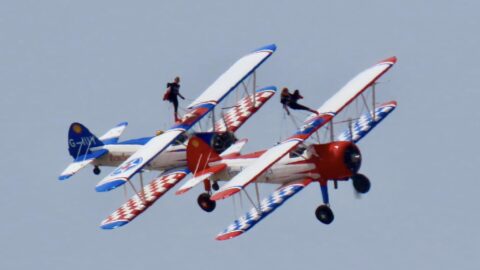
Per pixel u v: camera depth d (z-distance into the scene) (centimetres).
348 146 19512
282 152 18975
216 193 18325
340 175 19562
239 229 18588
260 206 19150
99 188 18925
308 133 19488
